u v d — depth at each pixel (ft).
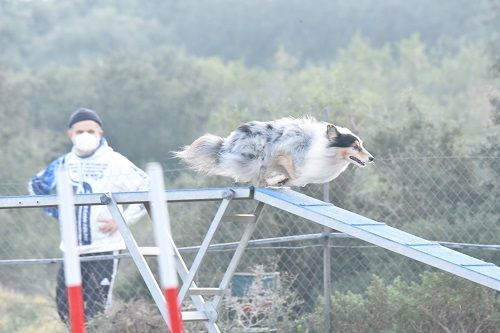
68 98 341.00
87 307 107.76
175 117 316.81
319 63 561.84
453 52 549.13
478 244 100.83
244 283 110.63
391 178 113.29
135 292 116.78
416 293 101.30
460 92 383.24
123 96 321.32
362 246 104.68
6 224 148.66
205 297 108.27
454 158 106.52
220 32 651.66
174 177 137.18
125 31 651.25
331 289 109.50
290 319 107.65
